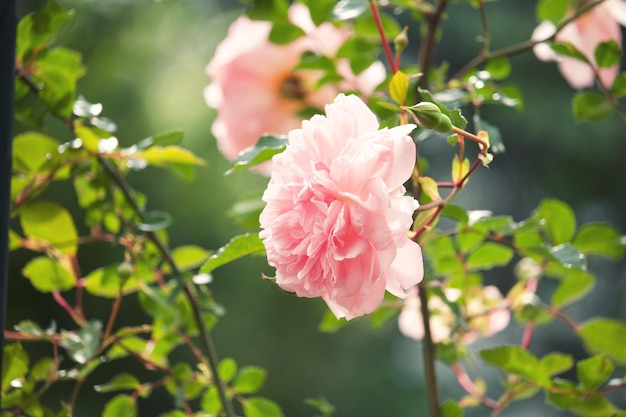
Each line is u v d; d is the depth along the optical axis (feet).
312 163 3.03
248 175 12.41
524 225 3.73
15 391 3.73
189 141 12.59
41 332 3.77
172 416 3.94
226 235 12.14
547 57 4.14
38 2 12.23
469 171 3.24
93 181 3.89
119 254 11.32
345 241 3.00
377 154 3.00
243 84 4.22
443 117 3.12
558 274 4.24
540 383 3.73
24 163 3.87
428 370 3.77
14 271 11.65
